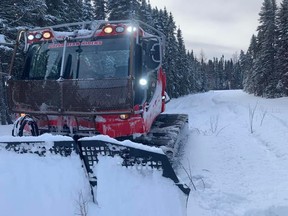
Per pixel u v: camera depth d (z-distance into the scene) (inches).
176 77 2162.9
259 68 2028.8
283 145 363.9
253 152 353.4
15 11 772.6
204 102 1393.9
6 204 175.5
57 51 279.9
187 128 427.8
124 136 251.4
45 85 260.4
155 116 319.6
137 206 167.2
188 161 322.0
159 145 254.4
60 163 179.2
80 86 250.8
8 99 281.1
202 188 248.1
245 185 254.5
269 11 2178.9
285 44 1862.7
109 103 246.8
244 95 2197.3
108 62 267.6
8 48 715.4
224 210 212.4
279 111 784.3
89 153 177.2
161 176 169.8
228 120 631.2
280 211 209.0
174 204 165.2
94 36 272.4
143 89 267.9
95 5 1510.8
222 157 335.3
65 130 261.6
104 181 172.7
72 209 171.3
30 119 262.7
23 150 184.2
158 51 279.6
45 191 176.6
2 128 678.5
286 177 268.8
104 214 168.4
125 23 269.7
